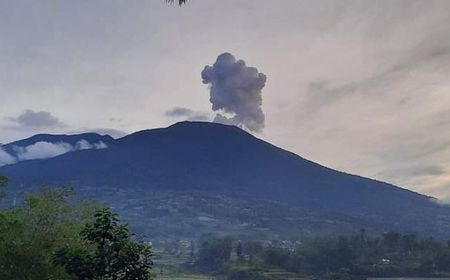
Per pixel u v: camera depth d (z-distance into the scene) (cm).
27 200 2269
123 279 1452
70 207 2320
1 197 2341
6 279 1647
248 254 13112
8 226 1892
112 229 1480
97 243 1495
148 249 1493
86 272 1454
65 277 1484
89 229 1500
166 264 11944
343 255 12619
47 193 2436
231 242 13212
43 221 2186
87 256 1486
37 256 1703
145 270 1475
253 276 10719
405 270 12256
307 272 11956
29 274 1659
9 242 1750
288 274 11181
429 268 12469
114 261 1448
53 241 1992
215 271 11912
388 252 13538
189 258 13625
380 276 12000
